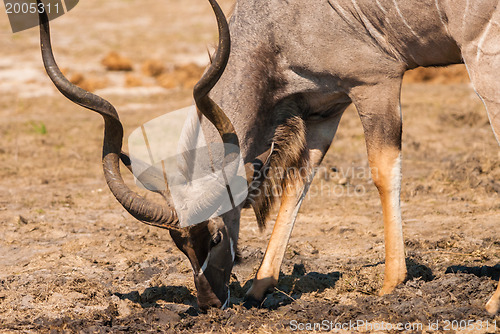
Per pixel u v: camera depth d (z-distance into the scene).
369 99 19.72
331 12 19.30
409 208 29.61
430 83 62.91
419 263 22.58
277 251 20.64
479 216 27.84
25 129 48.09
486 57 17.58
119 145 17.81
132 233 27.28
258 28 19.89
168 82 64.12
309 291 21.05
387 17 18.83
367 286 20.95
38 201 32.09
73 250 25.52
